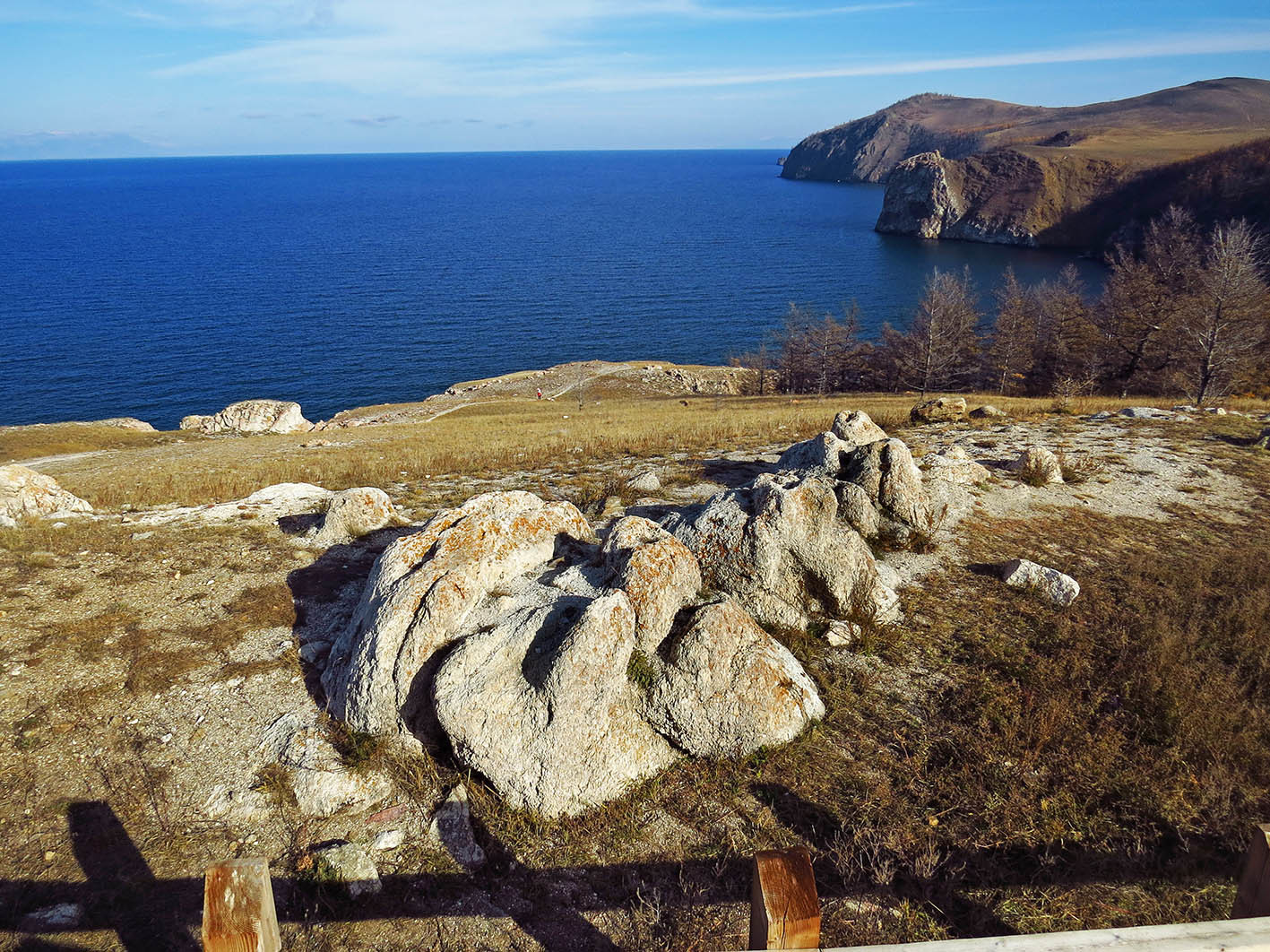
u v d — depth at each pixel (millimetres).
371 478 18531
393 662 6965
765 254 169625
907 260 161750
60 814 6270
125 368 81062
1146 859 5816
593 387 66688
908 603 9805
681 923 5219
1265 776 6695
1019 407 29453
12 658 8422
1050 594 10047
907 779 6691
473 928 5262
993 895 5512
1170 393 47344
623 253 169875
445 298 121875
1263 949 3174
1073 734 7234
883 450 11758
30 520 13492
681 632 7152
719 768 6727
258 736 7219
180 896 5496
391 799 6430
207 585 10352
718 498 10148
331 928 5258
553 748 6250
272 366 84000
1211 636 9109
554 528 8984
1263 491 15055
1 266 146625
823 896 5453
